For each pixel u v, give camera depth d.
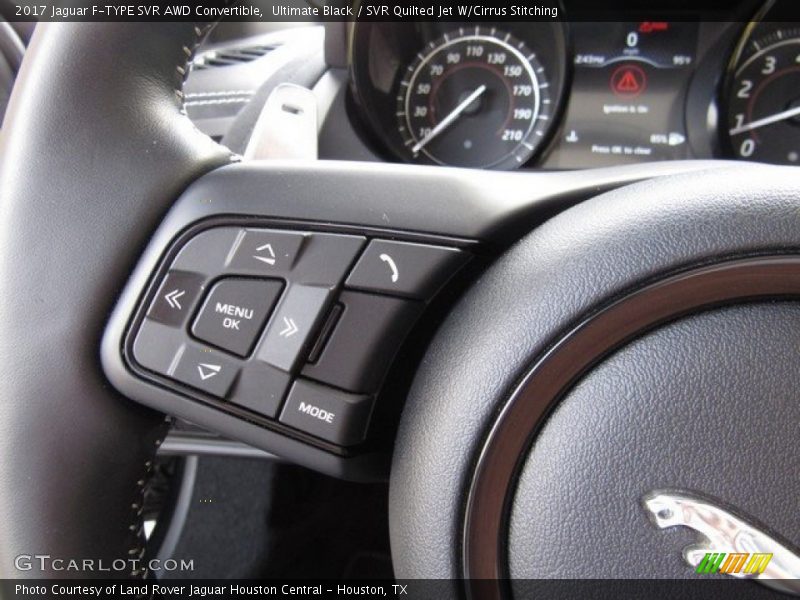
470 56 1.26
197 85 1.20
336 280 0.57
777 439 0.51
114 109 0.58
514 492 0.54
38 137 0.57
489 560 0.54
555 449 0.53
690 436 0.51
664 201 0.52
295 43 1.27
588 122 1.29
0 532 0.59
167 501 1.28
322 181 0.58
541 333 0.52
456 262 0.57
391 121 1.28
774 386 0.51
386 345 0.57
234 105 1.16
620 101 1.28
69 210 0.57
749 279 0.51
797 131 1.25
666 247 0.51
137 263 0.59
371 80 1.21
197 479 1.38
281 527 1.32
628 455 0.52
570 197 0.57
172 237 0.59
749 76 1.25
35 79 0.58
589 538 0.53
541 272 0.52
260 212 0.58
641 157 1.29
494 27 1.24
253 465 1.38
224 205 0.58
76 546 0.59
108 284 0.58
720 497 0.51
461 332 0.54
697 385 0.51
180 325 0.59
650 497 0.52
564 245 0.53
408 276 0.57
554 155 1.31
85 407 0.59
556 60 1.25
